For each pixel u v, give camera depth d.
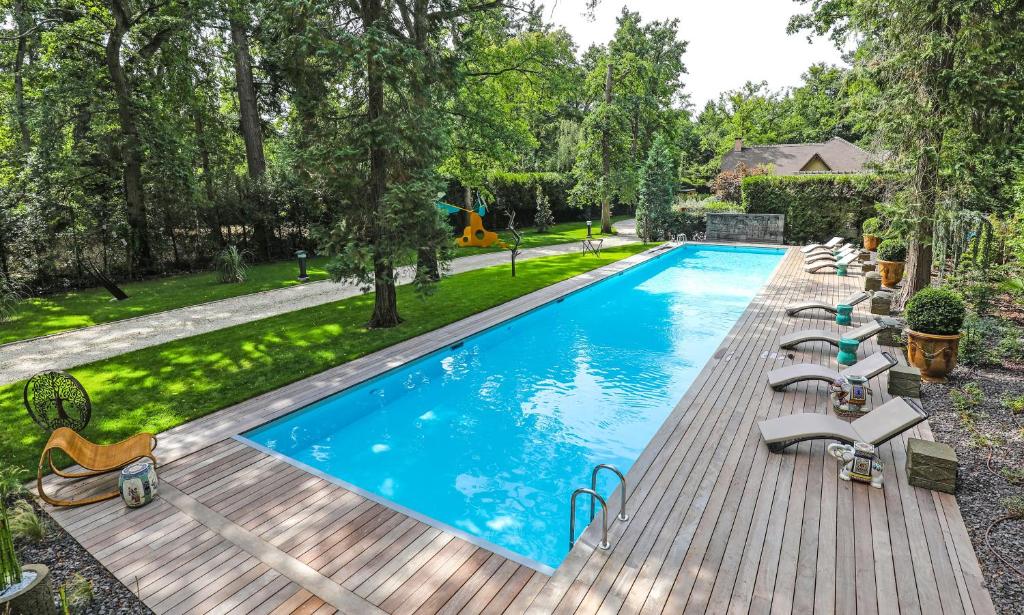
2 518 3.88
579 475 7.02
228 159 29.64
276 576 4.54
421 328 12.10
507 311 13.73
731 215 27.72
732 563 4.52
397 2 11.59
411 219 10.77
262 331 12.05
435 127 11.38
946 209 11.52
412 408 9.09
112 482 6.11
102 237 18.23
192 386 8.92
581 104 42.09
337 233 10.91
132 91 20.19
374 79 10.27
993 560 4.49
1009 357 9.23
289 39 9.89
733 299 16.47
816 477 5.83
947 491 5.48
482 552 4.81
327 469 7.22
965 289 11.88
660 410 8.91
